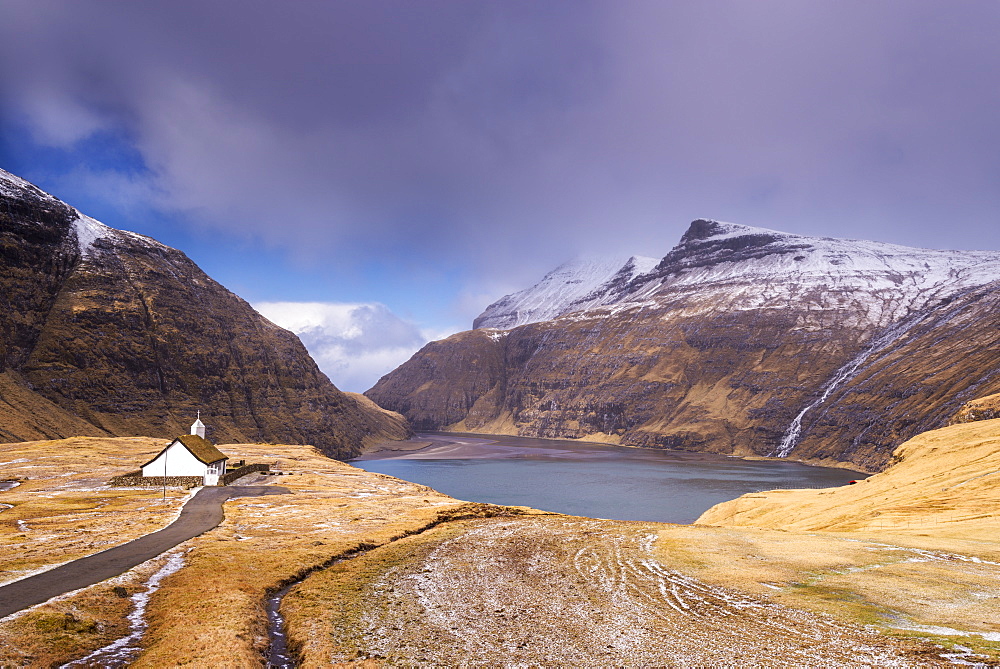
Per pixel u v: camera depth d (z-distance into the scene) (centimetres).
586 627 3334
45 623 2933
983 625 3016
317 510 7800
